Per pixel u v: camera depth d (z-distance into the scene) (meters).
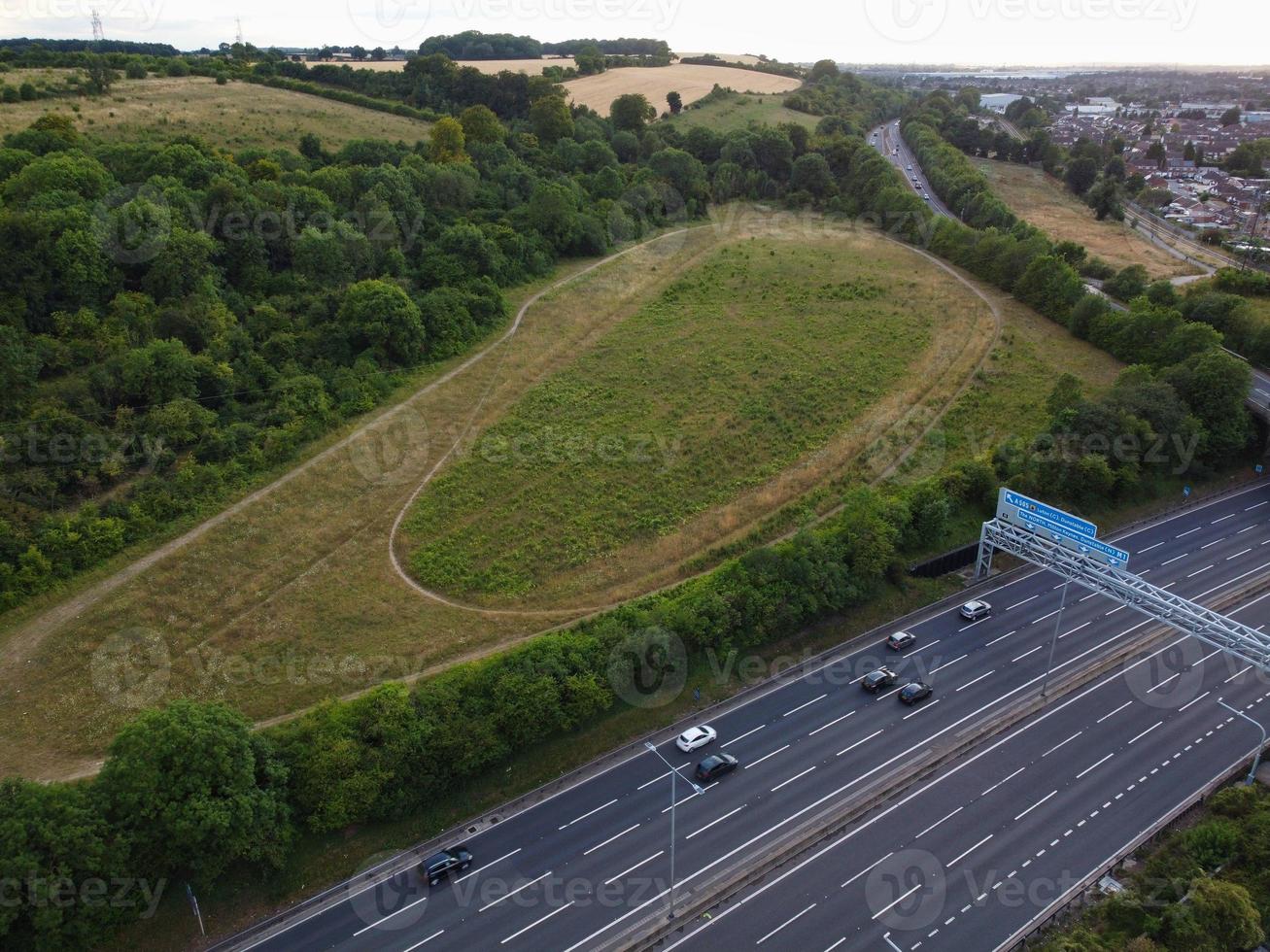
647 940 53.47
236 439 90.44
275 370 99.81
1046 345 129.12
